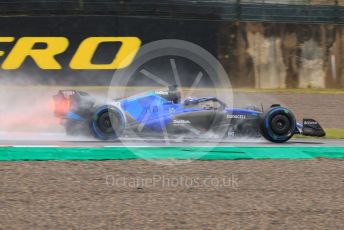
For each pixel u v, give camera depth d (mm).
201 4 99250
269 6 102625
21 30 83188
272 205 24344
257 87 96688
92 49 85250
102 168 29938
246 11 101500
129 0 94250
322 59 100062
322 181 28609
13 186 25781
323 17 104938
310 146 40625
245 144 40500
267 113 41125
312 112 70250
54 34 84188
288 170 30969
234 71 95188
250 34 96562
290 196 25734
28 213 22297
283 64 98438
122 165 30828
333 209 24047
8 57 82250
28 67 82500
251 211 23484
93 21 86000
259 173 29922
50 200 23984
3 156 32438
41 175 27969
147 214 22688
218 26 94125
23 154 33188
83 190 25641
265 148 38219
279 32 98312
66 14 89562
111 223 21516
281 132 41156
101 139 39688
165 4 96375
